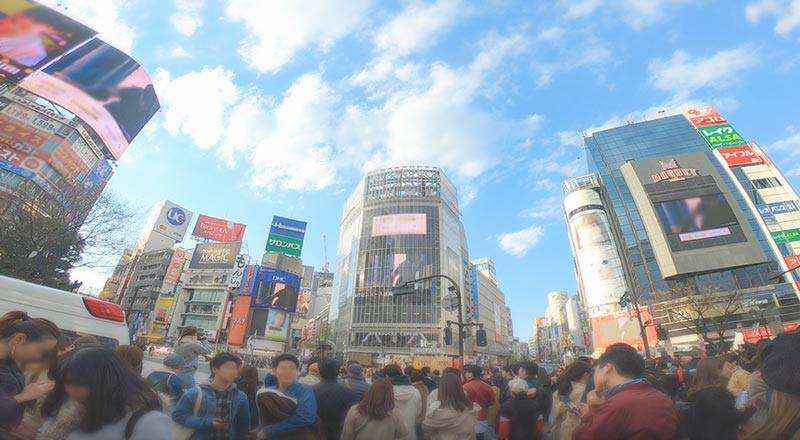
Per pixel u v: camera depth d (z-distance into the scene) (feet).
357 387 19.02
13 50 150.00
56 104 158.30
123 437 7.77
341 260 316.60
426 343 230.68
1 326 10.93
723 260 164.96
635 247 188.65
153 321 249.96
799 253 161.27
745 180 189.67
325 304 405.59
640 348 170.71
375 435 14.08
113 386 7.80
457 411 15.11
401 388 18.81
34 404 10.74
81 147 164.86
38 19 160.86
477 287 349.00
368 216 279.28
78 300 25.45
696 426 10.96
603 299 199.00
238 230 303.07
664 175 196.34
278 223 283.18
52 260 79.30
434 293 243.81
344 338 251.19
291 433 12.84
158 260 278.46
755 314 148.97
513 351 603.67
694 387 15.31
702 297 134.51
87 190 86.28
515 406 16.87
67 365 7.88
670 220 181.27
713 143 210.59
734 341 135.44
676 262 169.68
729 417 10.21
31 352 10.84
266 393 13.30
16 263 74.43
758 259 161.27
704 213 178.81
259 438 12.86
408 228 266.36
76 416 7.61
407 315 239.30
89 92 171.94
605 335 189.26
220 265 263.29
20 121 146.51
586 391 16.78
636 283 183.42
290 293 249.96
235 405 14.23
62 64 165.17
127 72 192.44
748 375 16.48
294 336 318.04
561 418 17.76
